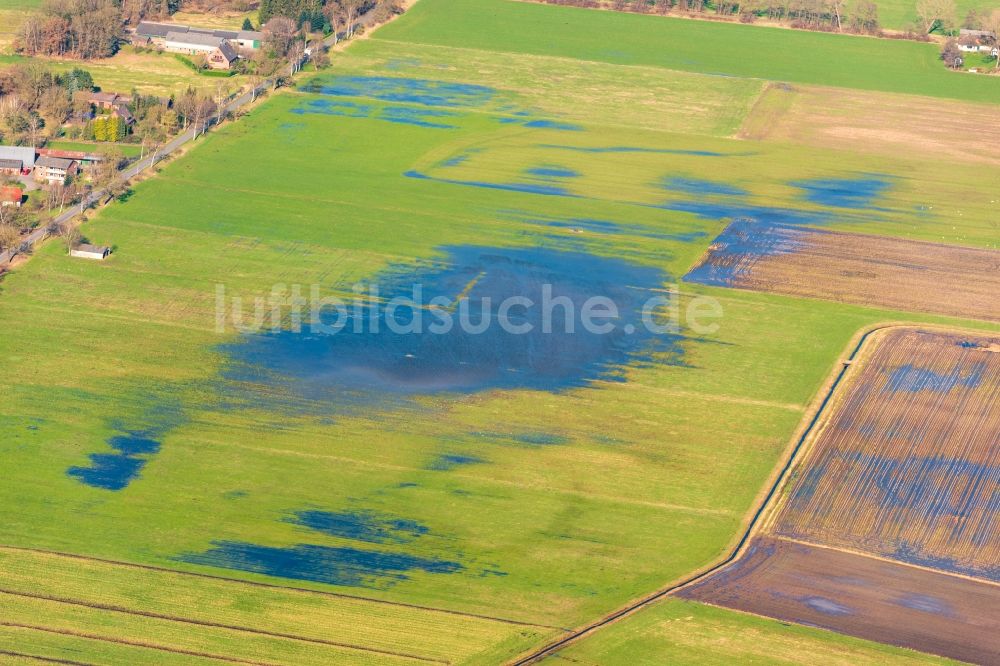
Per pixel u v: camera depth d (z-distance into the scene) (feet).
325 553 499.92
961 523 533.14
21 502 520.01
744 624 469.98
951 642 464.24
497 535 513.86
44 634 452.35
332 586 482.28
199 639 453.58
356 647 453.17
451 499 533.96
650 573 496.23
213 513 519.60
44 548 494.59
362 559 497.46
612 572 495.41
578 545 509.76
